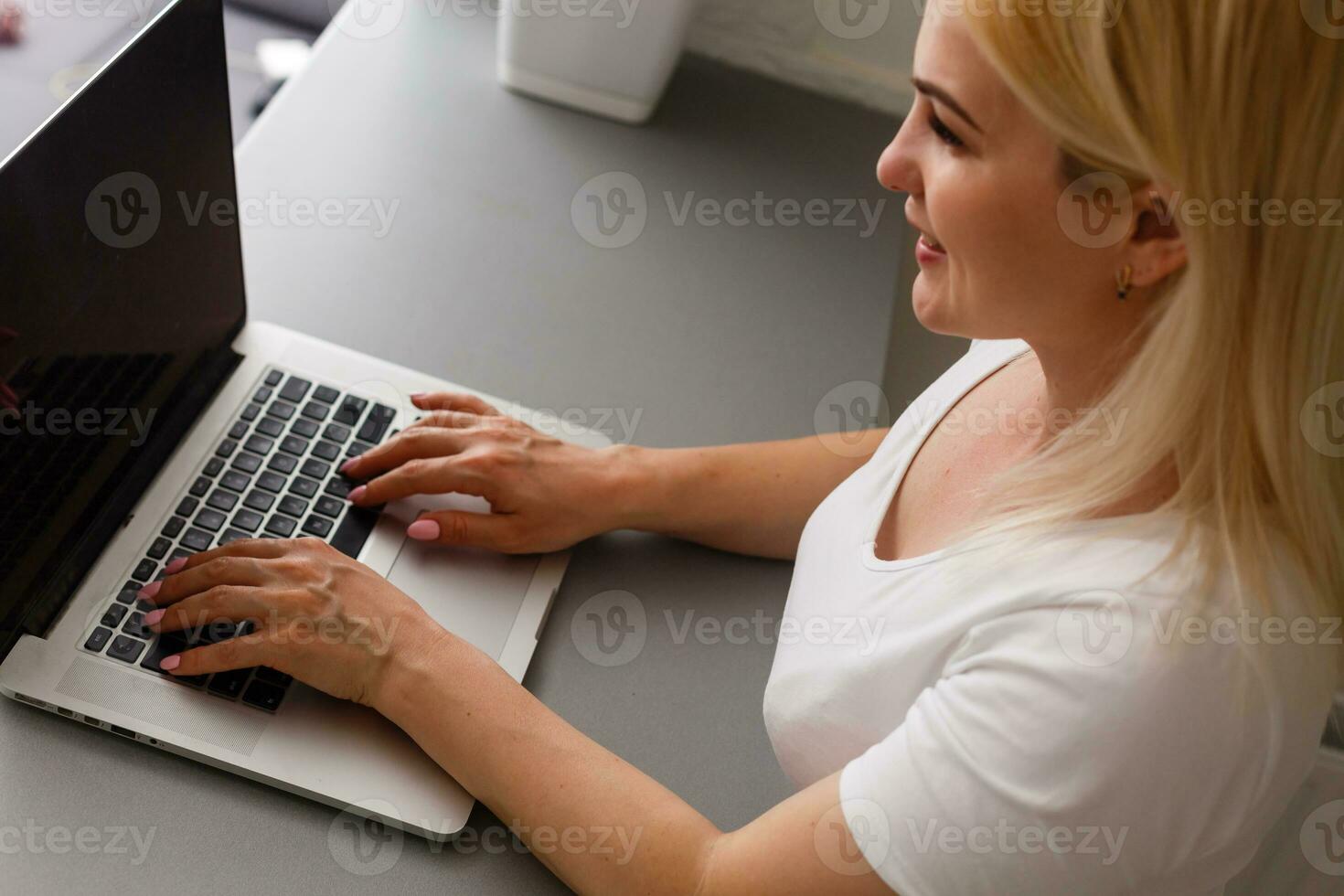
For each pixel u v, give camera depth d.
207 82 0.78
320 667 0.69
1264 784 0.54
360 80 1.18
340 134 1.12
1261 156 0.46
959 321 0.60
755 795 0.75
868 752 0.60
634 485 0.84
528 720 0.69
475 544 0.80
